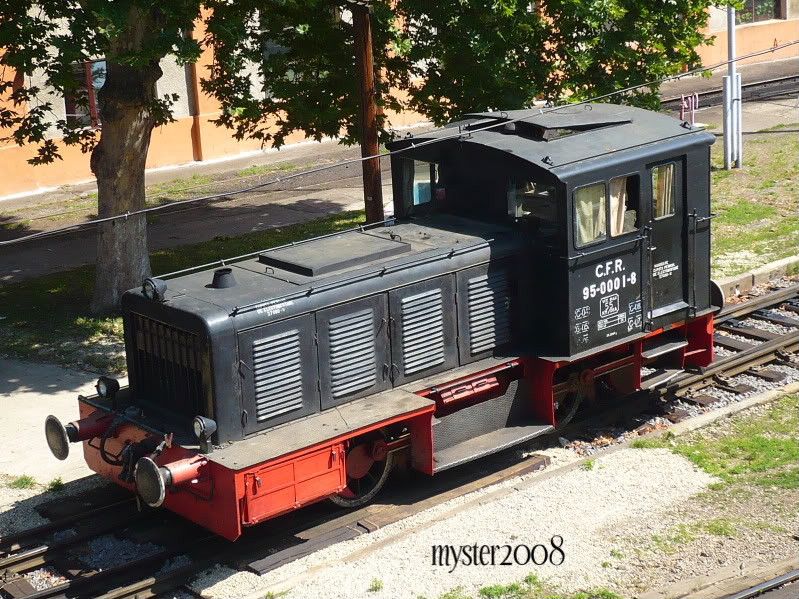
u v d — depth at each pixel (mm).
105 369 12234
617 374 10375
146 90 13242
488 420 9500
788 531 8094
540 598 7332
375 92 14664
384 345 8938
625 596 7285
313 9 13977
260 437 8156
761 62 32781
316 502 8875
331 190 20969
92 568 8062
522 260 9586
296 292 8375
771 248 15148
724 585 7262
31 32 12203
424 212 10422
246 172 22844
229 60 13469
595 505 8680
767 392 10867
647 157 9648
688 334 10930
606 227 9477
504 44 13508
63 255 17391
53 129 21781
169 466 7613
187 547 8250
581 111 10516
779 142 21531
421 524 8539
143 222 14117
